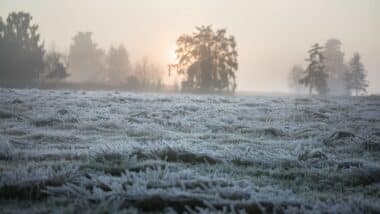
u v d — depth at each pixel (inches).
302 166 379.6
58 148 455.5
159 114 799.1
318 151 421.1
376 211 246.8
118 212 225.0
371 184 323.6
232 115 824.9
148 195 246.8
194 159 385.7
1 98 971.9
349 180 329.4
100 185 272.2
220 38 2468.0
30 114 753.0
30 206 247.3
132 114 786.8
